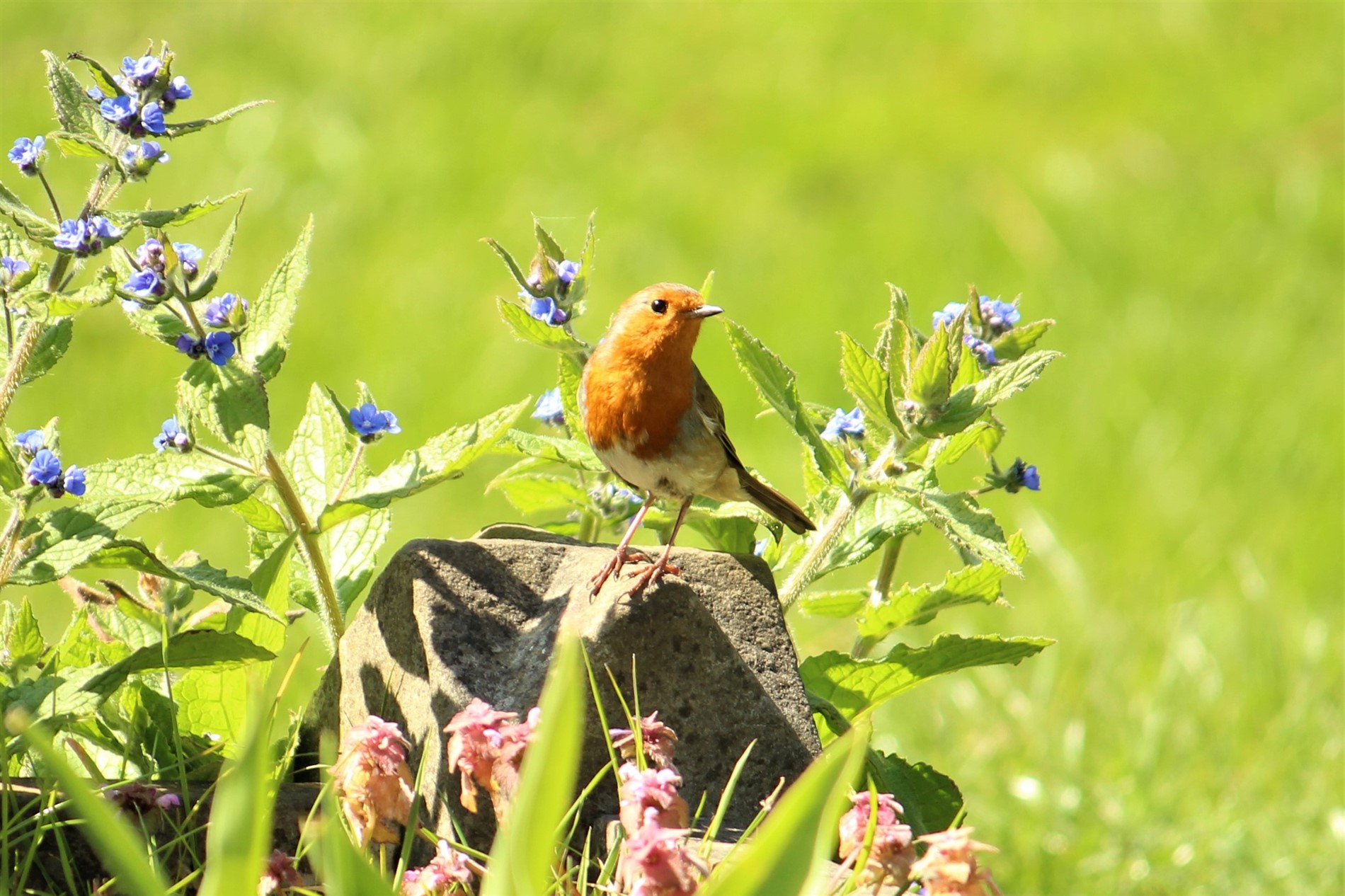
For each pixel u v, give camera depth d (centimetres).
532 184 2366
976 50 2920
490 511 1605
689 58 2884
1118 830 991
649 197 2327
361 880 368
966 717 1162
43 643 631
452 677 591
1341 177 2405
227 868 342
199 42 2750
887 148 2527
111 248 623
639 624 595
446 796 570
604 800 581
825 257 2177
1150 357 1948
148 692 650
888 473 653
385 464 1658
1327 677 1207
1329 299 2105
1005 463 1733
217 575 582
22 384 618
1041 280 2131
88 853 550
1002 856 964
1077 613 1384
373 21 2906
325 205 2258
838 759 361
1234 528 1595
